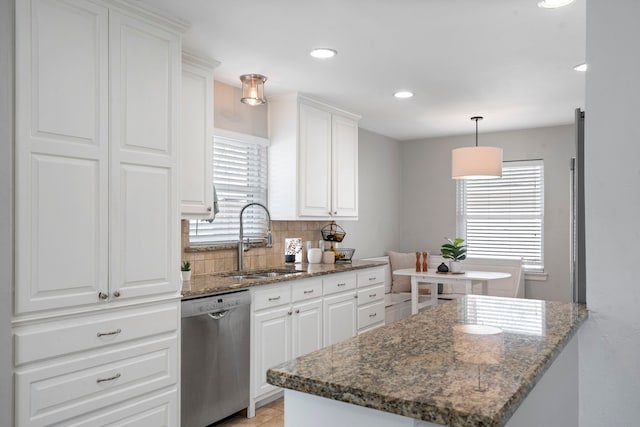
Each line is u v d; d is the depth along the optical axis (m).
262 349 3.21
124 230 2.31
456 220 6.17
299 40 2.91
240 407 3.04
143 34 2.41
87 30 2.17
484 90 4.03
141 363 2.39
